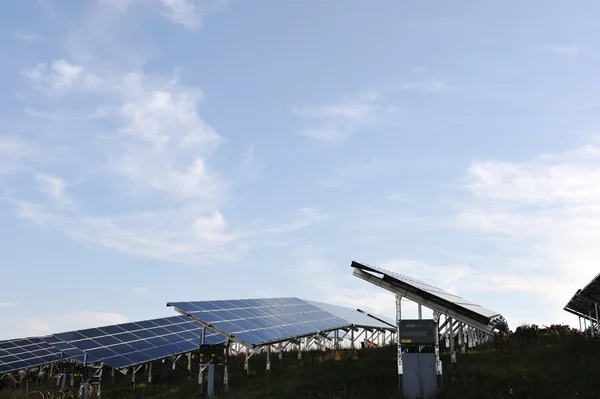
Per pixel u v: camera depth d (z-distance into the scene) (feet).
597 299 118.21
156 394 115.55
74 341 125.90
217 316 116.06
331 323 156.04
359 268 97.14
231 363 136.26
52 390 134.51
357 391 87.71
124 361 121.90
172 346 140.46
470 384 81.41
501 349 103.19
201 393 103.30
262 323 125.08
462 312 90.12
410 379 83.05
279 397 91.09
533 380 79.25
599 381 76.48
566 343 99.96
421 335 84.48
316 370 106.73
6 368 153.89
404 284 93.71
